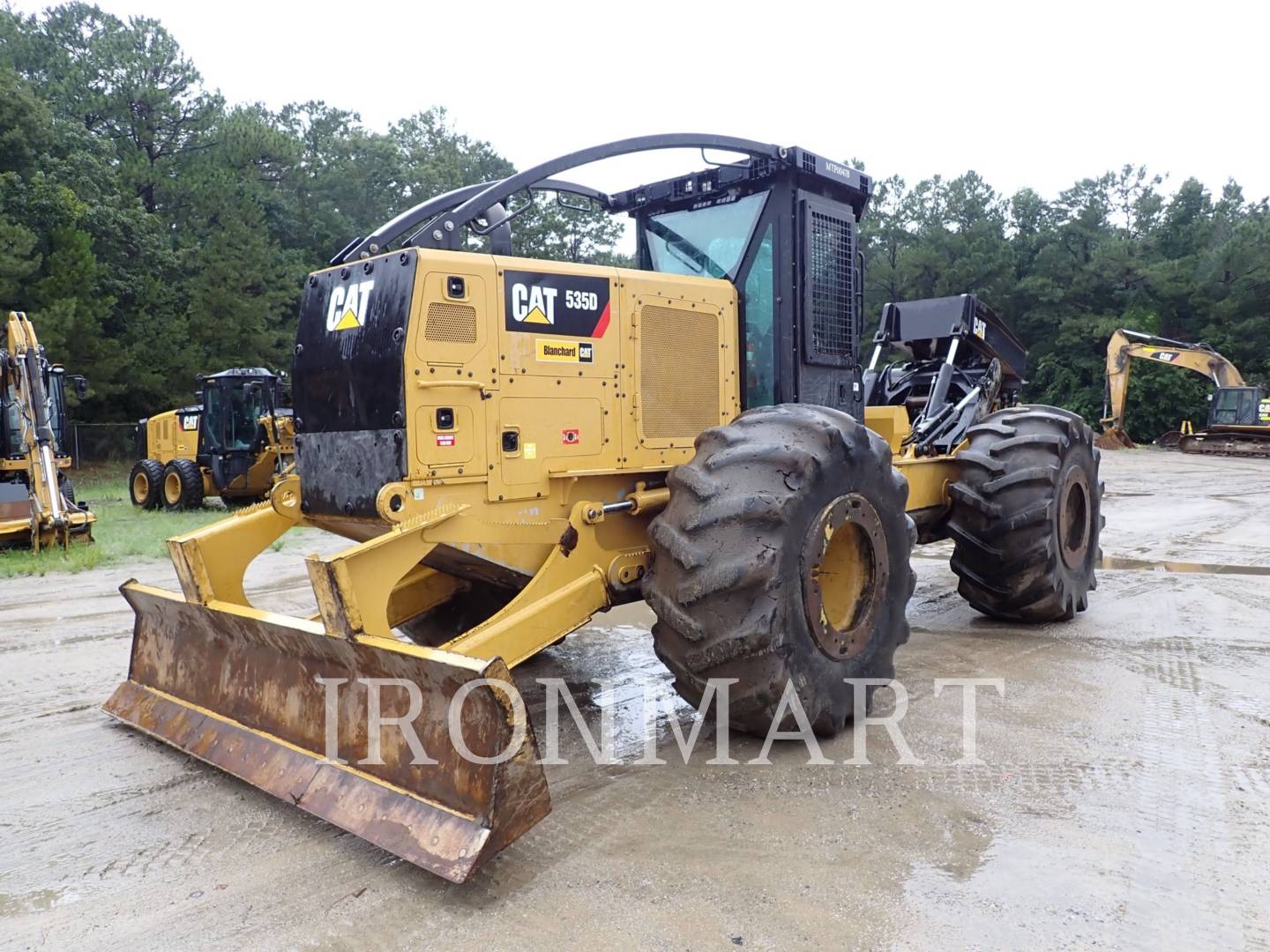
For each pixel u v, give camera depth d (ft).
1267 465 73.20
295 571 28.53
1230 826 9.98
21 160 88.28
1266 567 25.99
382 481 11.80
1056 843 9.64
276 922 8.59
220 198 109.91
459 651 11.07
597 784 11.46
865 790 11.04
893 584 13.30
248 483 49.39
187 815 10.90
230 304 96.37
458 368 11.94
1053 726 13.05
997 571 18.26
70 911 8.87
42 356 36.24
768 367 15.43
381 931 8.39
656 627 11.78
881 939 8.00
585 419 13.25
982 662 16.42
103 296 88.43
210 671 12.78
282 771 10.85
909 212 162.81
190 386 92.38
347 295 12.42
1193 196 163.12
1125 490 50.62
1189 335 145.69
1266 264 136.56
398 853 9.07
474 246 100.32
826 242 15.87
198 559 12.63
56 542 32.81
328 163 150.82
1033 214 165.99
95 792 11.57
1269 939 7.94
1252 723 13.11
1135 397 127.65
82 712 14.78
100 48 128.36
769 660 11.26
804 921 8.29
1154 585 23.22
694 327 14.69
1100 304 150.41
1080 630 18.70
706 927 8.24
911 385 23.88
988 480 18.19
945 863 9.28
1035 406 20.03
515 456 12.50
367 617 10.80
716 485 11.58
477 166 186.50
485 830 8.76
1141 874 9.00
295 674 11.33
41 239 84.28
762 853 9.55
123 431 88.48
